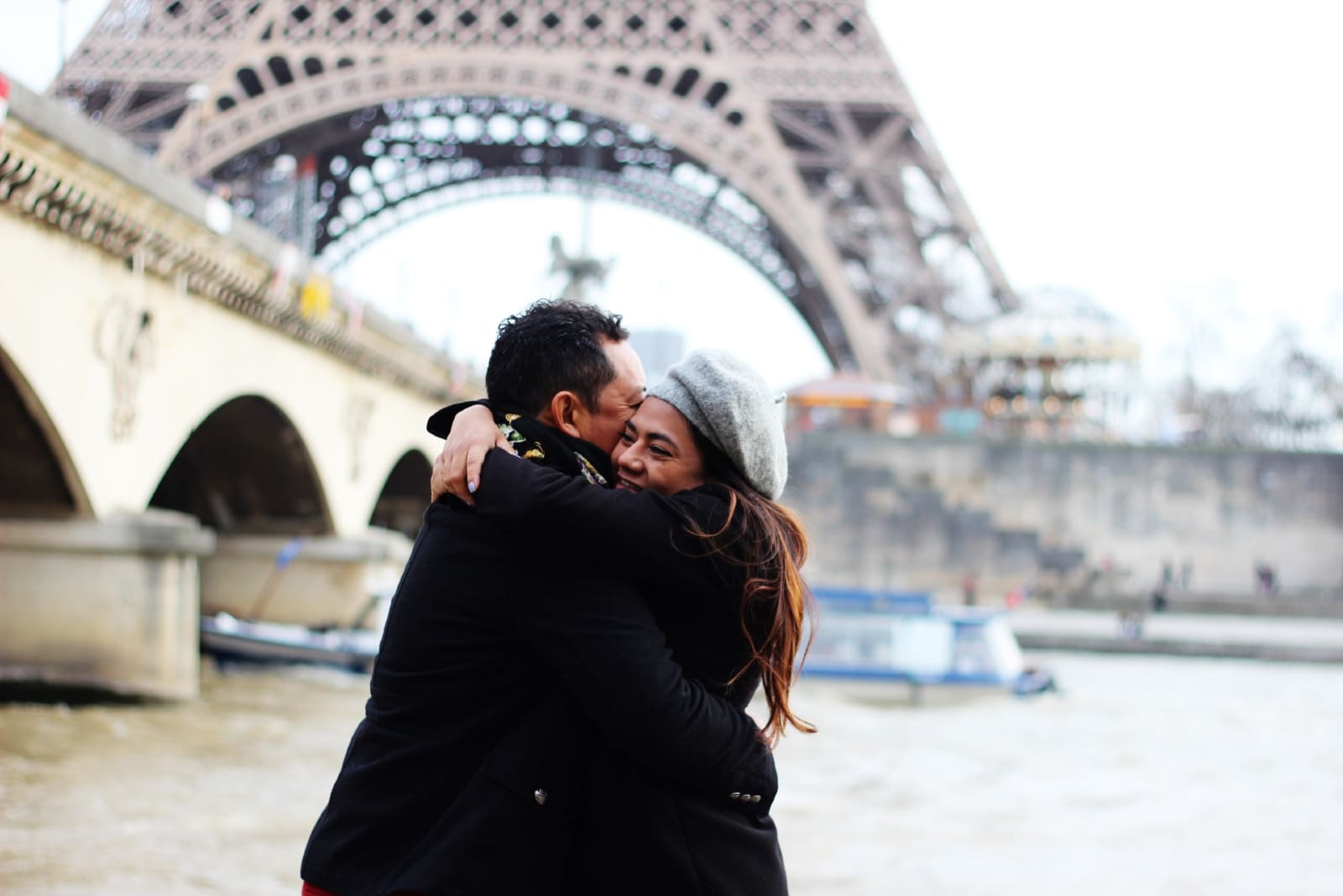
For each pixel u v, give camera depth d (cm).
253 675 3422
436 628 432
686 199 8625
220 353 2930
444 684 431
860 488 7244
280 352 3306
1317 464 7300
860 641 3666
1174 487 7312
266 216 7031
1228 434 10462
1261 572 7025
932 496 7225
